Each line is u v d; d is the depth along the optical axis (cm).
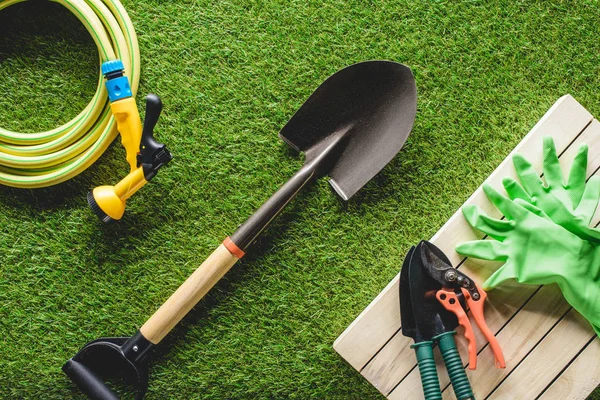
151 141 95
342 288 110
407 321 95
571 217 94
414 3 112
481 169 111
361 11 112
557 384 98
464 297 95
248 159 112
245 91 112
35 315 111
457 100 112
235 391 110
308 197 110
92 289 111
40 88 112
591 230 92
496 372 99
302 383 110
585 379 97
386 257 110
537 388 98
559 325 98
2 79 112
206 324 110
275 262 110
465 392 90
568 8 112
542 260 94
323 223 111
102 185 110
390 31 112
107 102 103
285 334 111
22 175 106
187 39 112
